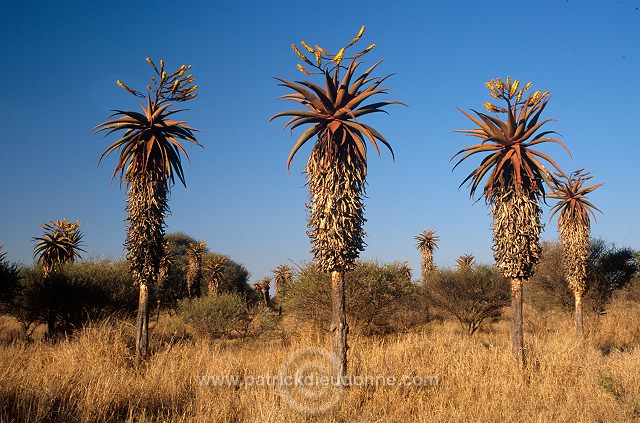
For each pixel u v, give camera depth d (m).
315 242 11.41
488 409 8.67
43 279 24.69
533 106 13.77
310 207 11.61
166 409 8.05
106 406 7.40
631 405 8.09
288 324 22.83
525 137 14.11
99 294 24.58
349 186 11.32
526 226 13.88
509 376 10.93
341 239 11.10
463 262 37.19
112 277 25.53
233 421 7.88
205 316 23.73
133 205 14.31
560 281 30.02
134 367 11.16
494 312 27.66
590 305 29.19
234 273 51.84
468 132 14.80
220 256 51.03
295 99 11.78
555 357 12.46
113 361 11.18
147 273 14.09
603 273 29.78
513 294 14.04
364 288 20.50
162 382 9.23
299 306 21.03
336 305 11.23
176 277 41.62
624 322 25.47
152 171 14.46
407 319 23.42
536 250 13.91
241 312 24.20
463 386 10.16
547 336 21.08
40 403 6.94
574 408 8.42
